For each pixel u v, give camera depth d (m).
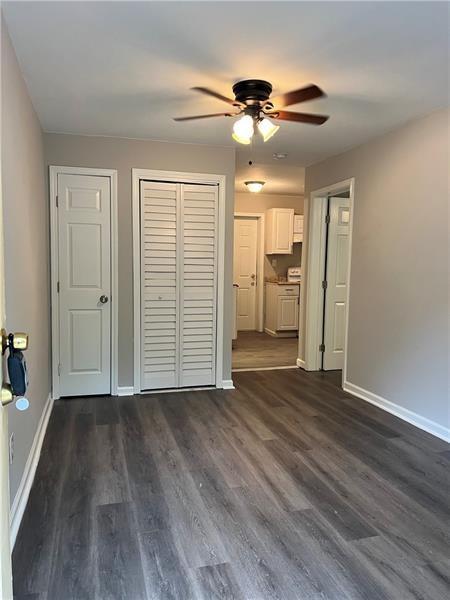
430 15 1.89
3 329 1.37
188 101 2.93
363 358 3.99
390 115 3.18
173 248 4.04
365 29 2.01
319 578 1.73
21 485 2.19
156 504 2.23
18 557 1.82
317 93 2.44
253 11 1.87
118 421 3.36
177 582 1.70
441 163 3.06
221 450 2.87
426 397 3.25
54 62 2.35
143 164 3.89
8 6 1.83
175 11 1.87
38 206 3.20
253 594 1.64
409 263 3.39
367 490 2.39
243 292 7.70
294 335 7.29
